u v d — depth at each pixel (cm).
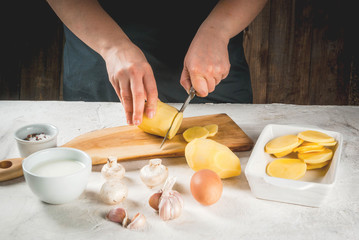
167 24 140
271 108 127
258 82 223
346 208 73
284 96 226
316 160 79
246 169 73
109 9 140
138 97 88
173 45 143
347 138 104
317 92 225
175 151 92
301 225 68
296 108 127
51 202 73
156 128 96
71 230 67
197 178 72
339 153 78
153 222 69
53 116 118
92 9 109
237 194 78
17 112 120
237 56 149
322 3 209
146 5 138
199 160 80
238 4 116
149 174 78
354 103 225
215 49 104
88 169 73
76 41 150
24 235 65
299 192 70
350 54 217
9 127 108
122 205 74
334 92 225
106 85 154
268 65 220
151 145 95
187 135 96
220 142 96
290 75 222
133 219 67
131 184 82
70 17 109
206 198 71
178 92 152
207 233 66
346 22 212
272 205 74
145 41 143
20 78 207
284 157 87
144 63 94
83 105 128
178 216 70
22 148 86
